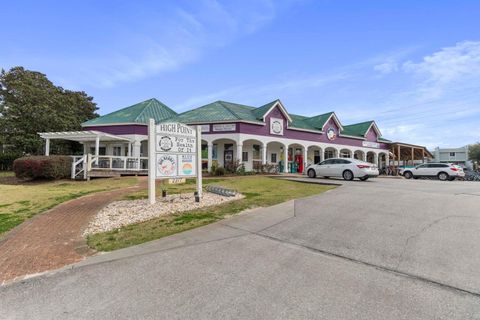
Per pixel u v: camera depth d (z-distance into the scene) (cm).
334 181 1673
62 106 3347
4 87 3156
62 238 615
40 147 3142
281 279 396
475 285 368
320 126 3030
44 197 1144
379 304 329
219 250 512
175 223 702
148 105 2767
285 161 2661
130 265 455
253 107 3114
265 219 721
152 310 326
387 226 629
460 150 7725
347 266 437
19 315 324
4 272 444
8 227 716
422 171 2441
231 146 2573
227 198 1033
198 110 2683
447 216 703
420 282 380
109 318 313
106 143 2567
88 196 1170
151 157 934
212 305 333
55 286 391
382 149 3731
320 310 318
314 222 681
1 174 2417
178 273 421
